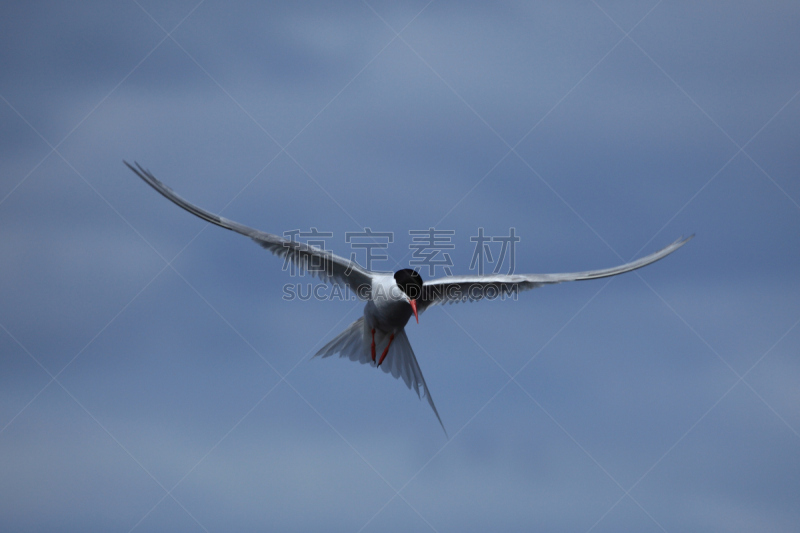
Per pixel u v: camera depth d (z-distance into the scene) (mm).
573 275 12898
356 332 13555
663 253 13070
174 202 11695
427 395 13117
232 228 12047
